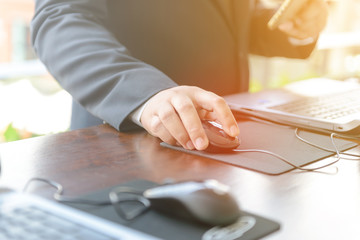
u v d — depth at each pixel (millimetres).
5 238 509
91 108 1052
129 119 1017
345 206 684
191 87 992
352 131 1025
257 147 949
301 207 678
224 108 924
